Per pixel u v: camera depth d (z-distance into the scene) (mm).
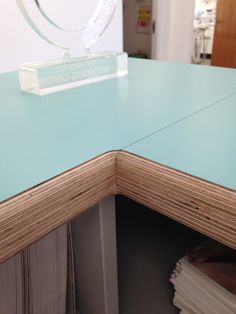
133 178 330
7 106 527
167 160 321
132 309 523
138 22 2939
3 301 499
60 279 563
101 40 1700
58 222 299
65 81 622
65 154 340
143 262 589
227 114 462
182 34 2580
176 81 679
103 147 355
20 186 279
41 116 472
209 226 279
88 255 485
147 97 562
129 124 429
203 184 279
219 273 491
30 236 276
